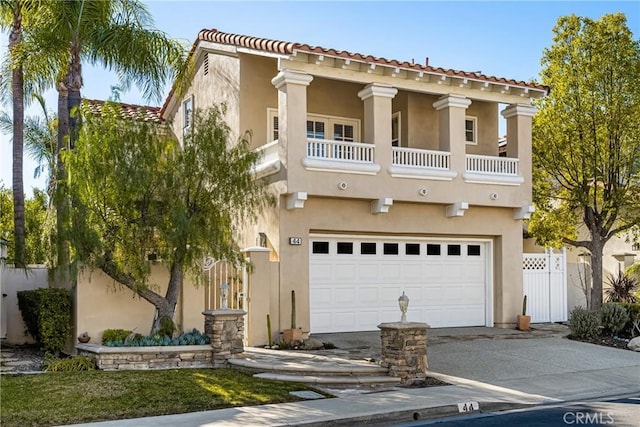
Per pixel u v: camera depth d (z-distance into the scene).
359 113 20.41
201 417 9.69
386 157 17.88
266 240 17.47
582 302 22.75
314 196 17.23
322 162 16.89
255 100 18.89
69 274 13.24
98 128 13.30
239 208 14.26
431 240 19.56
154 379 11.80
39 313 14.05
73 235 12.76
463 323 19.98
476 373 13.60
